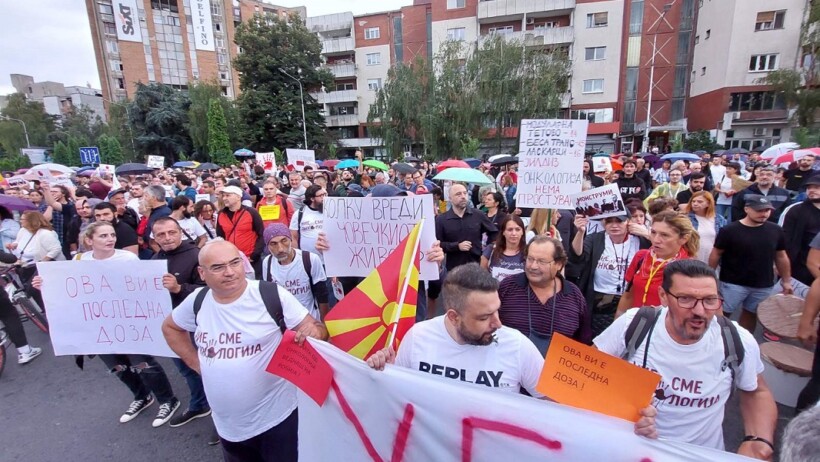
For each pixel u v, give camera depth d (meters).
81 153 19.48
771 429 1.59
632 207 3.78
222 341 2.02
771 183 5.85
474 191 9.07
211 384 2.02
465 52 29.36
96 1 48.62
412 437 1.73
